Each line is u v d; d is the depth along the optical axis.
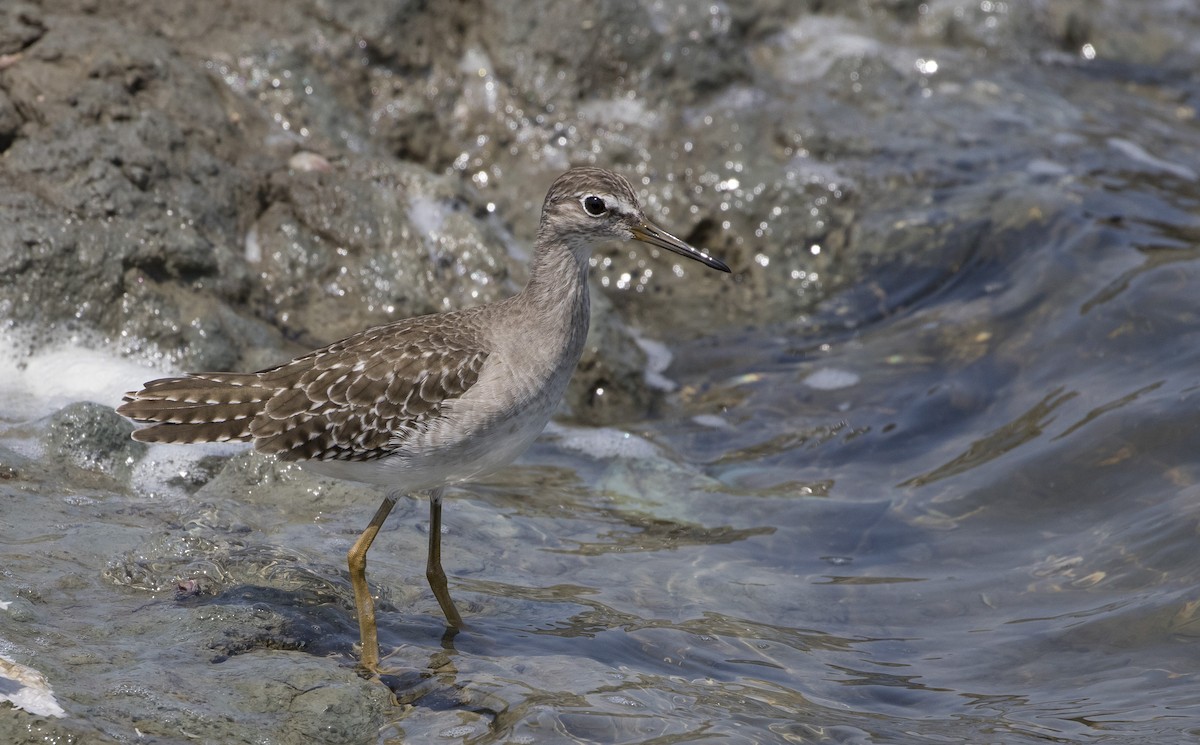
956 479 12.27
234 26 15.48
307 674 8.56
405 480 9.39
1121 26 20.39
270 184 14.20
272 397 9.17
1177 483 11.46
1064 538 11.27
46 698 7.83
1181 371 12.77
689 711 8.74
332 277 14.02
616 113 16.48
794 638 10.00
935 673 9.59
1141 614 10.08
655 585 10.63
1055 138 17.25
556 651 9.45
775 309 15.55
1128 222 15.34
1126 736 8.66
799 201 16.03
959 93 18.00
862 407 13.73
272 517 10.80
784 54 18.11
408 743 8.17
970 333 14.40
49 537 9.84
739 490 12.42
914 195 16.20
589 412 13.88
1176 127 18.11
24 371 12.19
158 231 12.98
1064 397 12.98
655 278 15.96
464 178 16.19
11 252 12.34
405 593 10.05
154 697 8.07
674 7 16.73
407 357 9.24
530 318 9.64
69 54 13.99
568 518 11.69
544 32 16.38
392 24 16.00
